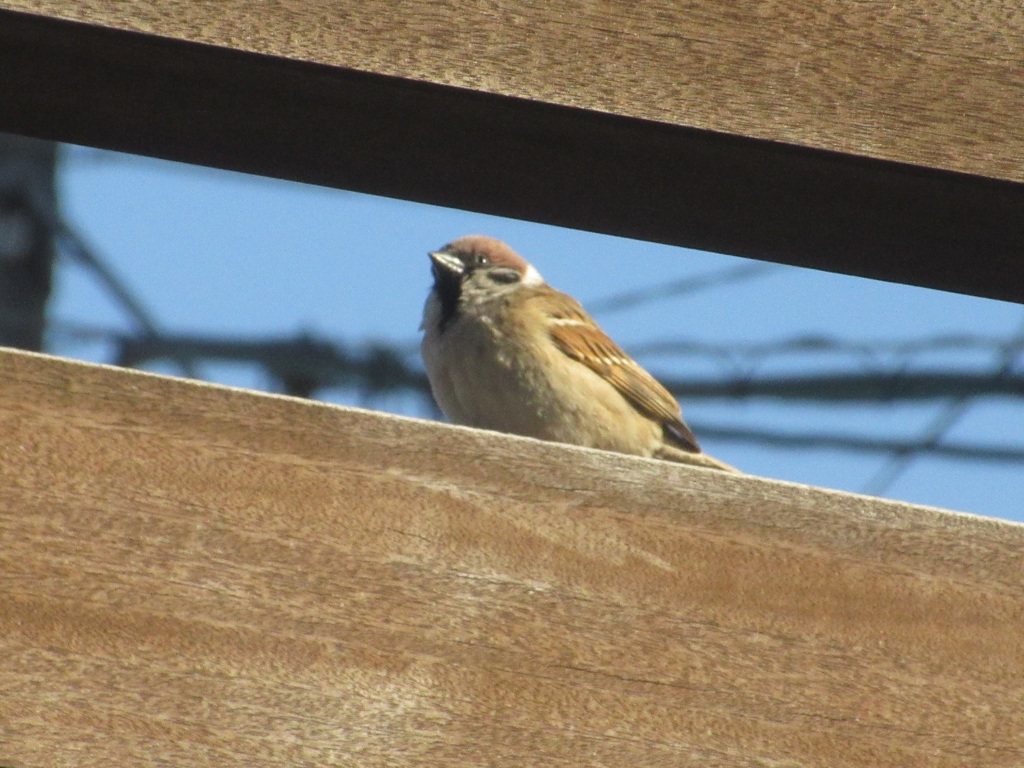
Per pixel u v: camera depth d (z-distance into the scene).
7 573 3.48
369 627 3.54
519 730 3.49
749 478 3.75
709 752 3.52
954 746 3.57
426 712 3.48
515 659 3.55
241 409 3.67
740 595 3.65
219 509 3.60
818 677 3.60
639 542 3.68
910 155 4.07
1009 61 4.16
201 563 3.55
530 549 3.65
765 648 3.62
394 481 3.66
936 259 4.63
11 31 4.01
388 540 3.62
